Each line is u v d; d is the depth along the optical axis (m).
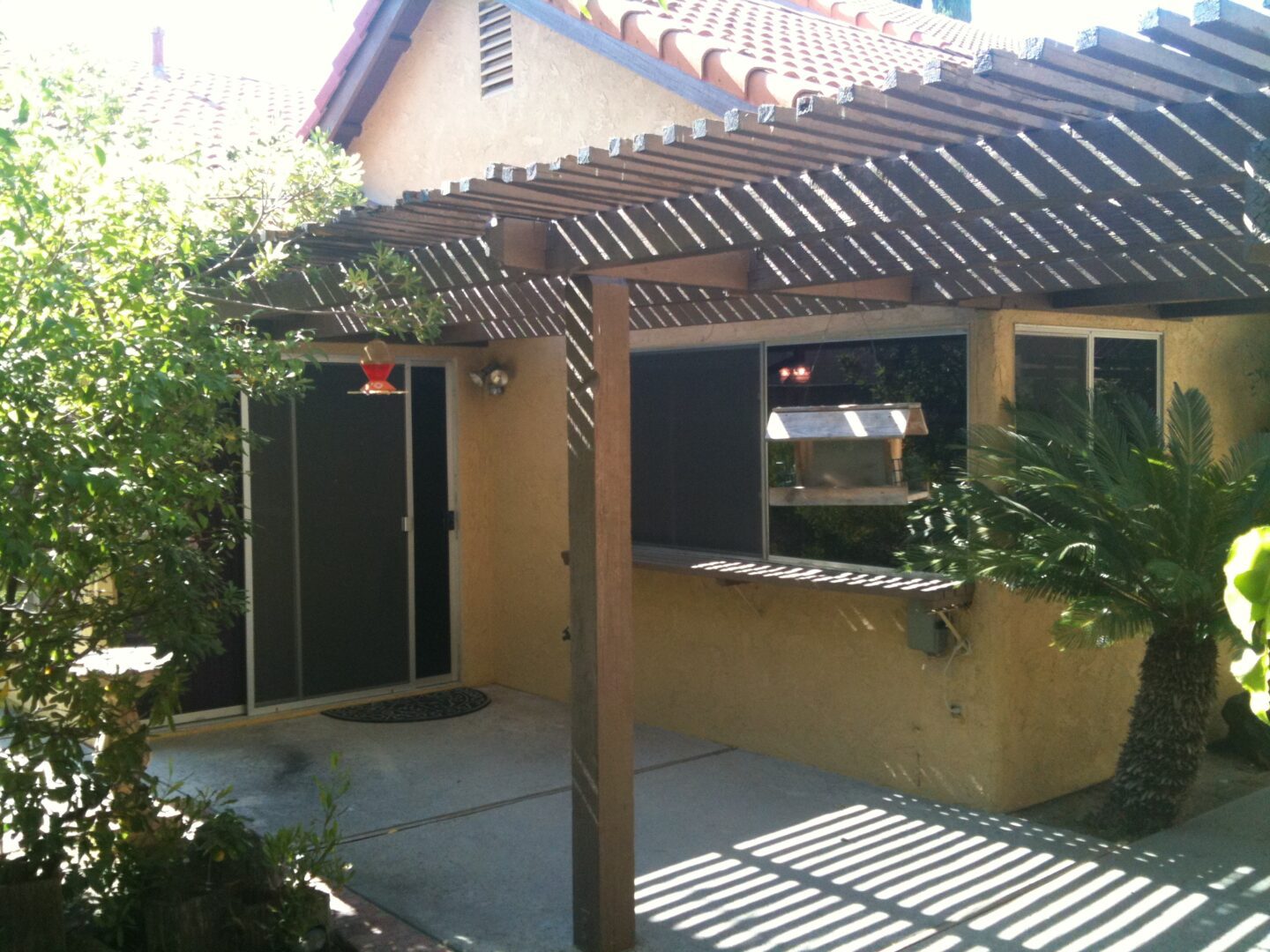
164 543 4.36
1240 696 7.05
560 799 6.32
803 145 3.46
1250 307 6.31
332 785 5.82
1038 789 6.17
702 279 4.85
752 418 7.05
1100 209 4.05
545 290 6.85
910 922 4.64
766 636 7.06
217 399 4.63
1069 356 6.35
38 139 4.01
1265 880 4.98
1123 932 4.51
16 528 3.54
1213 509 5.09
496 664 9.20
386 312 5.21
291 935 4.25
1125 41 2.62
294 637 8.23
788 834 5.70
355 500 8.51
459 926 4.69
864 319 6.46
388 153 9.11
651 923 4.69
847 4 9.05
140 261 4.30
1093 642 5.23
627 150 3.58
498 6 7.95
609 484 4.48
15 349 3.70
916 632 6.10
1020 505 5.61
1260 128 2.84
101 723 4.32
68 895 4.30
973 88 2.92
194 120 9.30
